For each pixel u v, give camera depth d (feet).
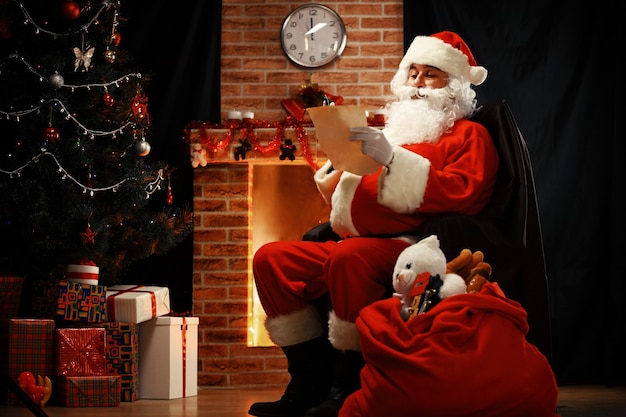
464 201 9.60
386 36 17.33
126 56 15.49
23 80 13.91
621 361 16.71
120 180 14.66
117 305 12.76
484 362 7.70
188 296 17.26
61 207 13.93
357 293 9.22
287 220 17.12
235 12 17.47
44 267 14.15
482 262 8.84
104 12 14.90
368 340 7.99
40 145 13.66
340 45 17.29
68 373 11.84
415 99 10.87
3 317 12.55
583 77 17.22
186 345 13.48
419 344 7.81
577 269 16.97
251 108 17.28
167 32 17.60
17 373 11.68
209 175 16.69
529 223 9.77
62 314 12.03
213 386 16.25
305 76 17.30
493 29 17.34
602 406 12.10
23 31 14.06
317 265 10.14
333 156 9.30
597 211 17.03
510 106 17.22
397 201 9.51
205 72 17.46
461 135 10.19
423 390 7.63
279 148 16.33
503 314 8.05
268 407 10.11
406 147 10.18
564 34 17.30
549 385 7.99
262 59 17.37
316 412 9.29
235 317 16.42
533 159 17.16
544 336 9.51
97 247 14.03
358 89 17.24
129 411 11.09
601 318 16.84
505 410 7.70
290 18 17.37
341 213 9.99
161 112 17.44
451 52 10.87
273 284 10.12
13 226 13.93
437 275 8.54
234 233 16.60
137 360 12.89
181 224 15.92
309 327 10.14
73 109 14.14
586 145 17.16
